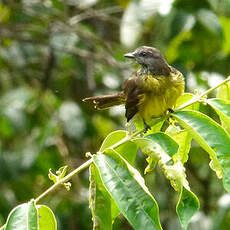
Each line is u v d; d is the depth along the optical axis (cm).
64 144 1302
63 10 1409
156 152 488
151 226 444
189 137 574
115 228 1186
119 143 514
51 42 1320
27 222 464
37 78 1410
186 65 1174
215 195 1294
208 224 1040
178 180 473
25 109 1243
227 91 571
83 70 1417
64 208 1243
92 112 1365
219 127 495
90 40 1373
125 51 1297
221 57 1241
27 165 1173
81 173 1319
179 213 453
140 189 459
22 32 1442
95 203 500
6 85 1417
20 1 1383
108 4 1527
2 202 1248
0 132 1276
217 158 483
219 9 1090
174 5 1039
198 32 1174
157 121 641
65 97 1421
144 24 1077
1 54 1371
